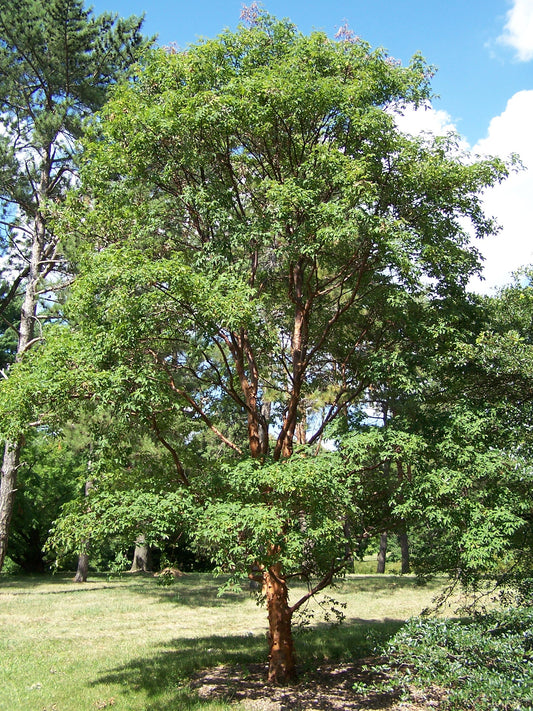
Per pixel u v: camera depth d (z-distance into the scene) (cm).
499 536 753
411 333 926
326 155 842
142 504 775
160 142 930
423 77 958
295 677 936
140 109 938
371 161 890
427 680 662
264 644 1193
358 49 968
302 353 1059
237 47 979
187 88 933
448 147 975
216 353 1471
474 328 985
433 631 714
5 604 1688
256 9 1205
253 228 875
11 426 787
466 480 779
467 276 988
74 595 1927
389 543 4216
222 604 1772
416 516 848
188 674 975
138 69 1024
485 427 846
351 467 794
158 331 878
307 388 1198
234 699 838
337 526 751
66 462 2895
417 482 801
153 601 1803
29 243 2136
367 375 938
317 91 876
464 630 708
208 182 995
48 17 1855
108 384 777
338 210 798
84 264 941
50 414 864
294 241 856
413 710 768
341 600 1812
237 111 879
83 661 1034
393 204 936
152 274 783
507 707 598
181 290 785
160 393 802
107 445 928
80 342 862
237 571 739
